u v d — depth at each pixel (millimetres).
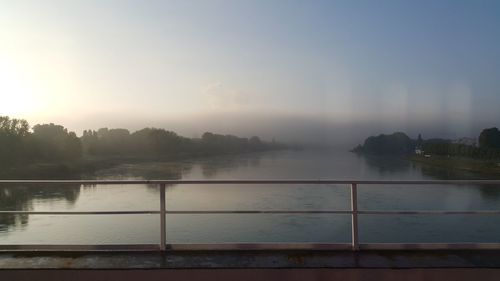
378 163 52281
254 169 46719
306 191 34656
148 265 4309
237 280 4172
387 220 28531
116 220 22188
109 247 4875
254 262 4406
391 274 4184
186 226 23734
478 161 35406
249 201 29047
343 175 42812
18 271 4188
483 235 24328
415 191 31953
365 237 24891
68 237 17219
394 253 4750
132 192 18172
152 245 4891
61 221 20250
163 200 4836
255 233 23594
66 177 21875
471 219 28500
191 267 4227
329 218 29047
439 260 4469
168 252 4805
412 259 4512
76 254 4750
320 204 29516
